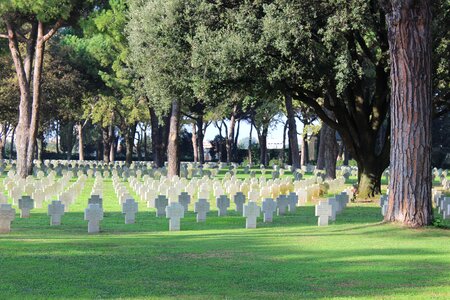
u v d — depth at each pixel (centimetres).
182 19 2884
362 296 971
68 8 4028
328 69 2762
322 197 3281
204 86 2902
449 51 2869
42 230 1955
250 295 980
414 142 1717
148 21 2956
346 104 3406
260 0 2750
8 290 1001
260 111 8031
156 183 3534
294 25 2603
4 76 6481
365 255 1348
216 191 3228
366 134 3159
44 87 6125
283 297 966
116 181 3862
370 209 2745
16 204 2816
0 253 1334
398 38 1719
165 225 2133
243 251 1408
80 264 1227
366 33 2945
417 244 1504
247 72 2791
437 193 2853
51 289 1012
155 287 1035
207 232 1909
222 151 10462
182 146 10969
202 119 8544
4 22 4522
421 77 1709
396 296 970
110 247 1458
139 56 3088
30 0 3959
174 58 2955
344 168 6275
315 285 1054
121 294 984
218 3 2819
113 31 4156
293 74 2769
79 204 2878
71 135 9900
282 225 2134
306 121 8031
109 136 8694
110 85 5994
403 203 1738
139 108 7050
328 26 2594
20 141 4475
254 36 2720
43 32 4375
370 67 3167
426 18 1705
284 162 9625
